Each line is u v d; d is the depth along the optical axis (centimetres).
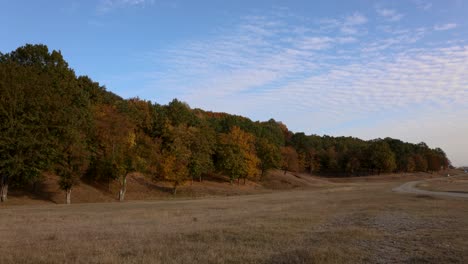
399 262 984
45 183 5062
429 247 1176
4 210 3009
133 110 7094
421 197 4325
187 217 2330
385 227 1703
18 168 3809
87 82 6347
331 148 15400
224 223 1889
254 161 8700
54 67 5166
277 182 9838
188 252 1107
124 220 2177
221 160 8169
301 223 1878
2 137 3703
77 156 4481
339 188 8025
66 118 4341
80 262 977
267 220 2023
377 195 4888
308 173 14625
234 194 6862
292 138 15100
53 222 2091
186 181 6581
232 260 1003
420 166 16150
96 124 5194
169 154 6372
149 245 1215
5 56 5034
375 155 13912
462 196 4494
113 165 5084
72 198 4788
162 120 7575
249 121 12194
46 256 1047
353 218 2119
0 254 1078
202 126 8312
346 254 1067
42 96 4097
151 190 6209
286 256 1031
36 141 3916
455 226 1720
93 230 1658
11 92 3822
